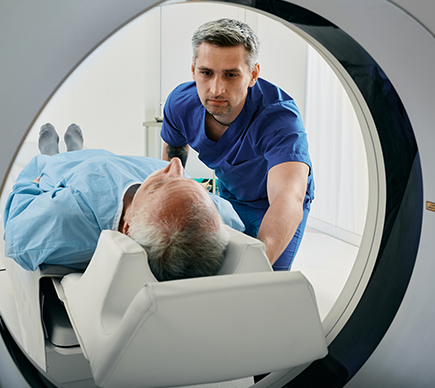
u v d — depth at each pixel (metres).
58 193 1.34
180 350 0.72
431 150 0.80
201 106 1.65
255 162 1.66
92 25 0.56
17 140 0.55
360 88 0.93
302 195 1.39
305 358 0.83
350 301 1.02
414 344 0.84
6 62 0.53
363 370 0.87
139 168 1.49
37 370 0.70
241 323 0.75
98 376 0.75
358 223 3.46
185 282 0.74
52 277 1.24
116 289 0.87
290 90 4.30
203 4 4.07
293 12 0.79
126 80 4.05
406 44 0.71
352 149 3.49
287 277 0.79
